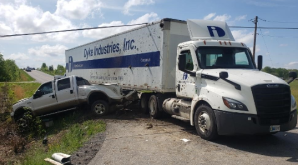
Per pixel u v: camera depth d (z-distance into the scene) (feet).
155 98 34.45
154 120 33.94
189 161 18.58
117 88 38.09
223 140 23.80
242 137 24.97
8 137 35.40
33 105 38.42
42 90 38.75
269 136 25.52
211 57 26.32
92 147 22.63
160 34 32.53
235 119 21.22
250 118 20.88
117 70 45.27
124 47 42.47
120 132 27.14
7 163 25.93
